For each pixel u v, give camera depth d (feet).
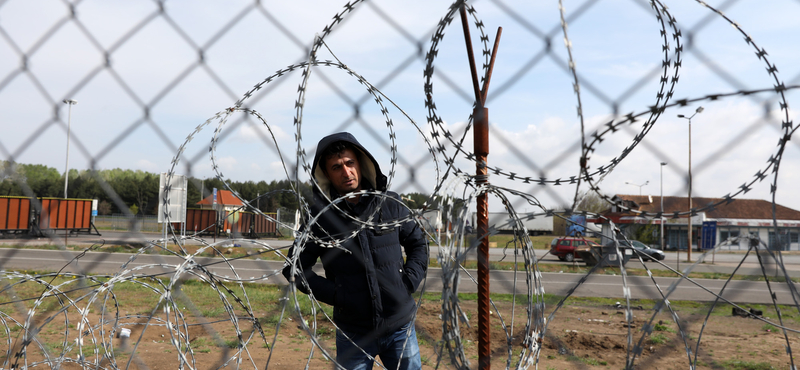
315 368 15.40
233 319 6.71
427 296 27.04
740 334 23.56
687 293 36.86
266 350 17.26
